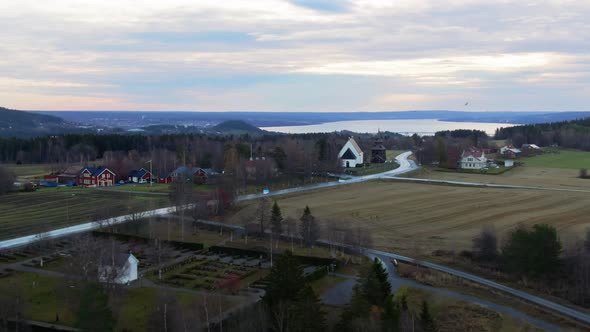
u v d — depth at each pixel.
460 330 65.81
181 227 118.38
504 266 87.69
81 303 60.62
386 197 154.62
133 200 150.88
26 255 96.81
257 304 65.38
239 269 89.38
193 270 88.94
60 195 160.50
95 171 184.25
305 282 70.94
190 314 64.25
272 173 185.25
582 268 79.38
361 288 71.56
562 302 74.19
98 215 115.94
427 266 89.94
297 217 128.00
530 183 178.00
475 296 76.50
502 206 137.25
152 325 63.44
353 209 138.25
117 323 66.69
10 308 66.44
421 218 126.81
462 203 142.88
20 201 150.38
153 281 83.19
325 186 174.25
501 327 66.38
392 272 87.12
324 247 102.94
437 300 74.94
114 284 72.38
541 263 81.69
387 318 58.78
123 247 102.00
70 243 102.81
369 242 101.25
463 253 96.19
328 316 68.19
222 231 116.50
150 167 197.38
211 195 135.62
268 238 109.75
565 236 104.62
